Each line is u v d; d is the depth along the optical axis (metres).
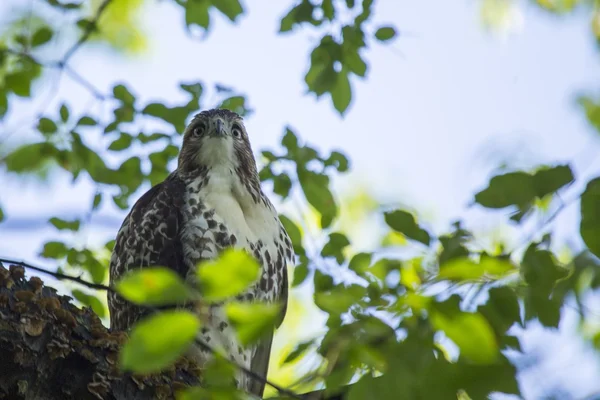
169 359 4.92
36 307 8.06
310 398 6.74
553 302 7.51
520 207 7.31
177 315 5.06
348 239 11.88
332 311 6.58
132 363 4.89
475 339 5.50
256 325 5.20
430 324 6.77
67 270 12.84
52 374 7.98
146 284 5.04
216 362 6.03
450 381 6.11
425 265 8.26
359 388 6.39
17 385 7.80
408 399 6.31
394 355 6.56
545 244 7.68
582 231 6.75
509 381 5.98
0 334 7.78
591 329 8.52
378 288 7.79
